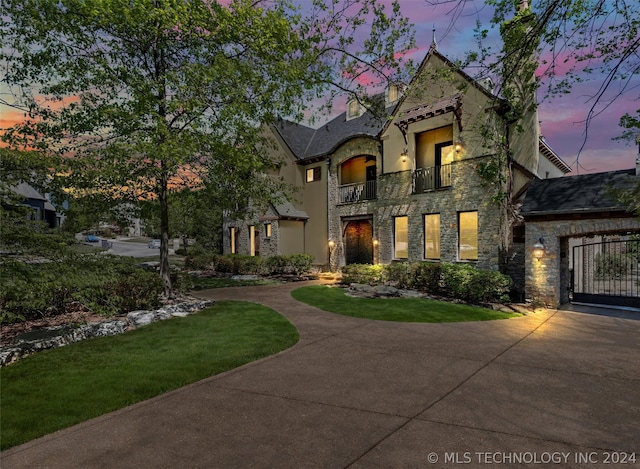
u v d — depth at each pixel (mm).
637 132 6074
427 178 16016
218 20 9984
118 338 7344
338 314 9852
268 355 6332
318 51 11094
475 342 7184
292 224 21906
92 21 9000
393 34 10328
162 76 9250
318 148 22188
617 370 5617
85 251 7879
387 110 18625
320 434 3686
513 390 4840
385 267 15250
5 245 6461
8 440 3543
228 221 26016
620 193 5926
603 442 3570
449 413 4164
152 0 9359
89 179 8930
